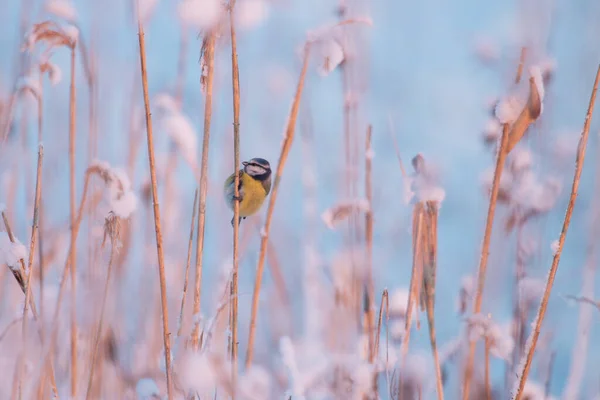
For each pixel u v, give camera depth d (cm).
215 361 510
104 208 678
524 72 564
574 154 930
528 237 802
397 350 649
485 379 621
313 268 938
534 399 657
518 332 727
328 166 1193
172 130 581
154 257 853
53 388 602
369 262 698
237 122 577
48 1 662
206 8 546
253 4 561
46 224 785
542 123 890
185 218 999
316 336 837
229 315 578
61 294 597
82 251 757
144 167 914
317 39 623
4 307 747
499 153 575
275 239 1057
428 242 576
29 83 645
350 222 749
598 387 843
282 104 1196
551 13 818
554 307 920
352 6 869
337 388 606
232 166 977
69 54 721
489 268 759
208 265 912
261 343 815
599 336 968
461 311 714
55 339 616
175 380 564
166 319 552
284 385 657
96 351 616
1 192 802
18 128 809
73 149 670
